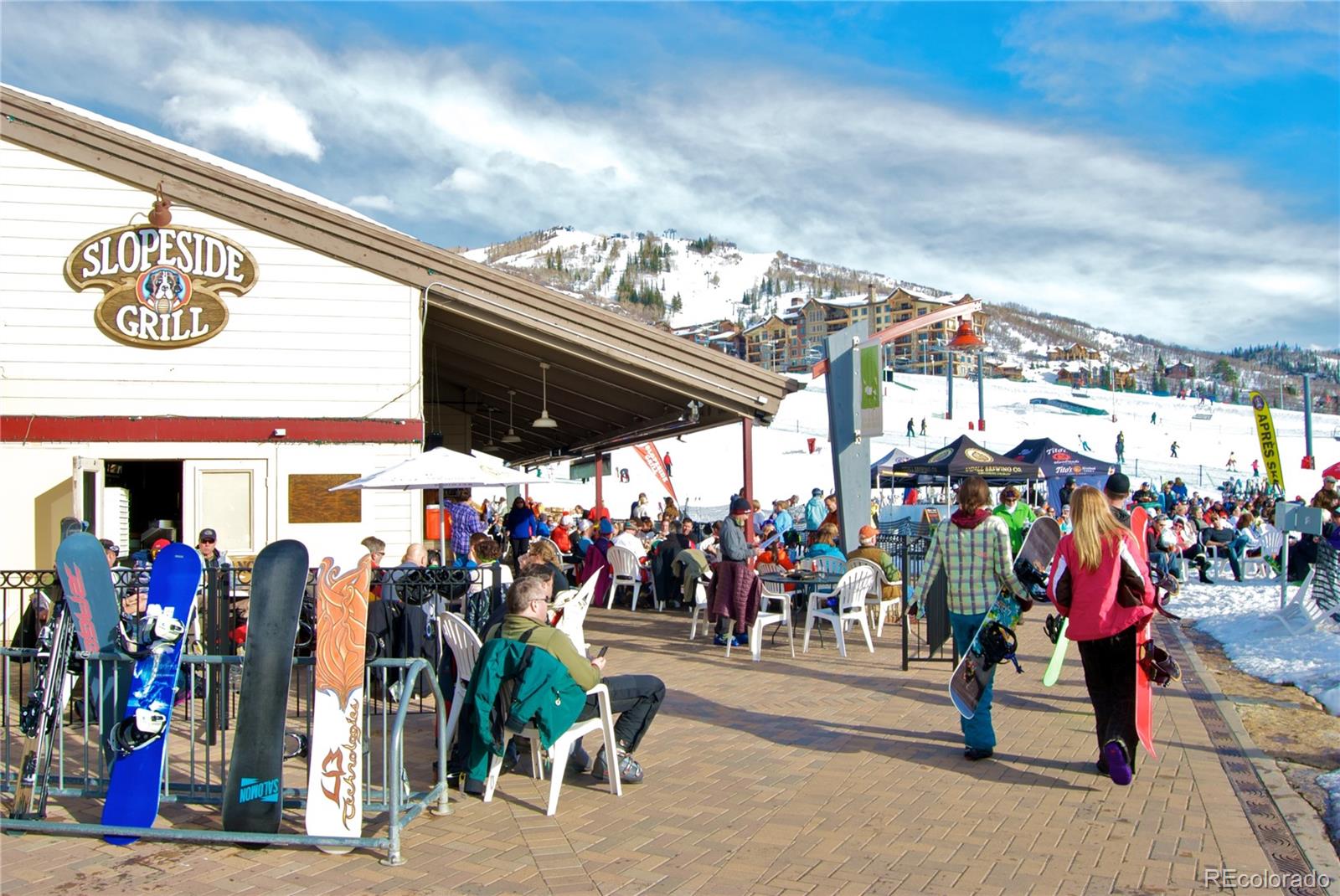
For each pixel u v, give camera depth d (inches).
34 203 454.3
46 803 217.5
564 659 223.1
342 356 479.2
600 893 175.3
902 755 267.3
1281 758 260.8
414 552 353.7
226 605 297.0
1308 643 407.8
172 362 464.8
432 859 192.4
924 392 4094.5
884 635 490.3
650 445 989.2
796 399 3208.7
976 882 179.5
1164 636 483.5
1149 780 241.0
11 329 451.8
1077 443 2812.5
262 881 181.9
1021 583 254.4
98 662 231.0
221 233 469.4
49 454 452.8
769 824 212.2
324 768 198.8
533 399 829.8
